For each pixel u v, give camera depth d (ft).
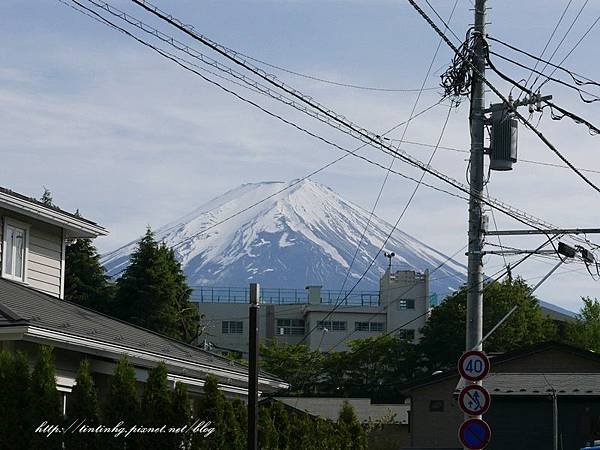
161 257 287.89
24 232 121.70
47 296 116.88
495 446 194.18
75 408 82.69
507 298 346.13
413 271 529.04
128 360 93.40
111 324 116.37
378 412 286.25
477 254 104.17
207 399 91.76
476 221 104.47
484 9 101.86
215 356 133.39
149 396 87.04
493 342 340.39
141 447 84.69
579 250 110.52
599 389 192.13
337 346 515.91
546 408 193.88
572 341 384.27
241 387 124.67
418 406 231.91
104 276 291.38
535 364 215.72
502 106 103.30
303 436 114.01
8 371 81.05
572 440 192.44
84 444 81.82
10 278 118.11
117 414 84.23
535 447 192.75
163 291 284.41
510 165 103.14
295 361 370.94
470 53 101.45
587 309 398.83
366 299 583.17
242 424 95.91
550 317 397.19
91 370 98.37
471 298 103.86
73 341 92.38
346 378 372.99
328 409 285.64
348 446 127.65
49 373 81.97
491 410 195.42
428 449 225.35
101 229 134.92
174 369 108.17
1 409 80.18
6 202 115.85
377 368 369.91
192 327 299.38
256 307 88.43
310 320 517.96
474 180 104.32
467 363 98.58
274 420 108.68
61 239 130.52
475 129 104.22
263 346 387.96
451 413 229.25
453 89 103.60
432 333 361.71
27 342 89.76
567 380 200.34
